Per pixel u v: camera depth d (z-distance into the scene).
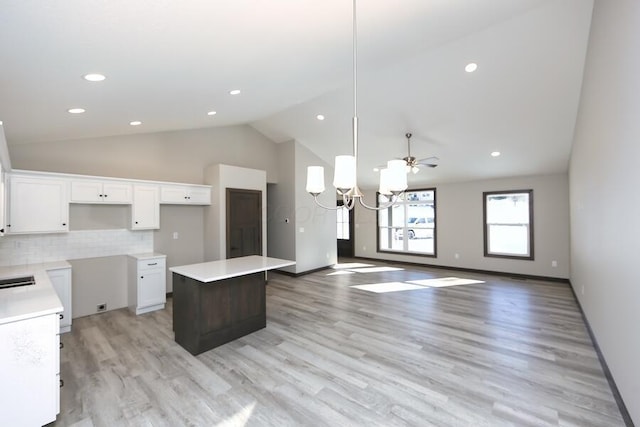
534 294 5.42
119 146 4.63
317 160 7.47
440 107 4.77
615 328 2.46
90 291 4.34
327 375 2.76
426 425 2.11
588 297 3.77
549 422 2.13
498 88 4.19
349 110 5.27
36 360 2.00
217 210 5.44
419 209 8.48
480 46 3.54
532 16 3.07
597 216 3.13
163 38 1.80
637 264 1.94
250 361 3.02
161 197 4.77
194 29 1.78
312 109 5.46
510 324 3.98
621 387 2.27
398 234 8.88
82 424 2.12
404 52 3.25
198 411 2.26
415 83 4.36
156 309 4.55
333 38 2.41
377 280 6.61
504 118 4.79
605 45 2.55
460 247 7.62
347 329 3.84
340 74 3.66
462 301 5.02
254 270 3.43
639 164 1.84
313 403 2.35
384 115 5.23
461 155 6.11
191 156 5.55
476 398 2.41
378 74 4.26
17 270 3.43
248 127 6.57
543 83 3.97
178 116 4.09
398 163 2.13
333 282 6.43
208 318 3.25
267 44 2.25
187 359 3.06
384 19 2.26
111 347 3.32
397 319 4.19
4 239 3.68
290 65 2.88
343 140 6.41
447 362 2.98
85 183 3.98
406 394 2.46
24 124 2.93
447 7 2.32
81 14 1.38
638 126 1.83
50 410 2.04
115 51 1.81
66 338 3.54
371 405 2.33
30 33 1.44
